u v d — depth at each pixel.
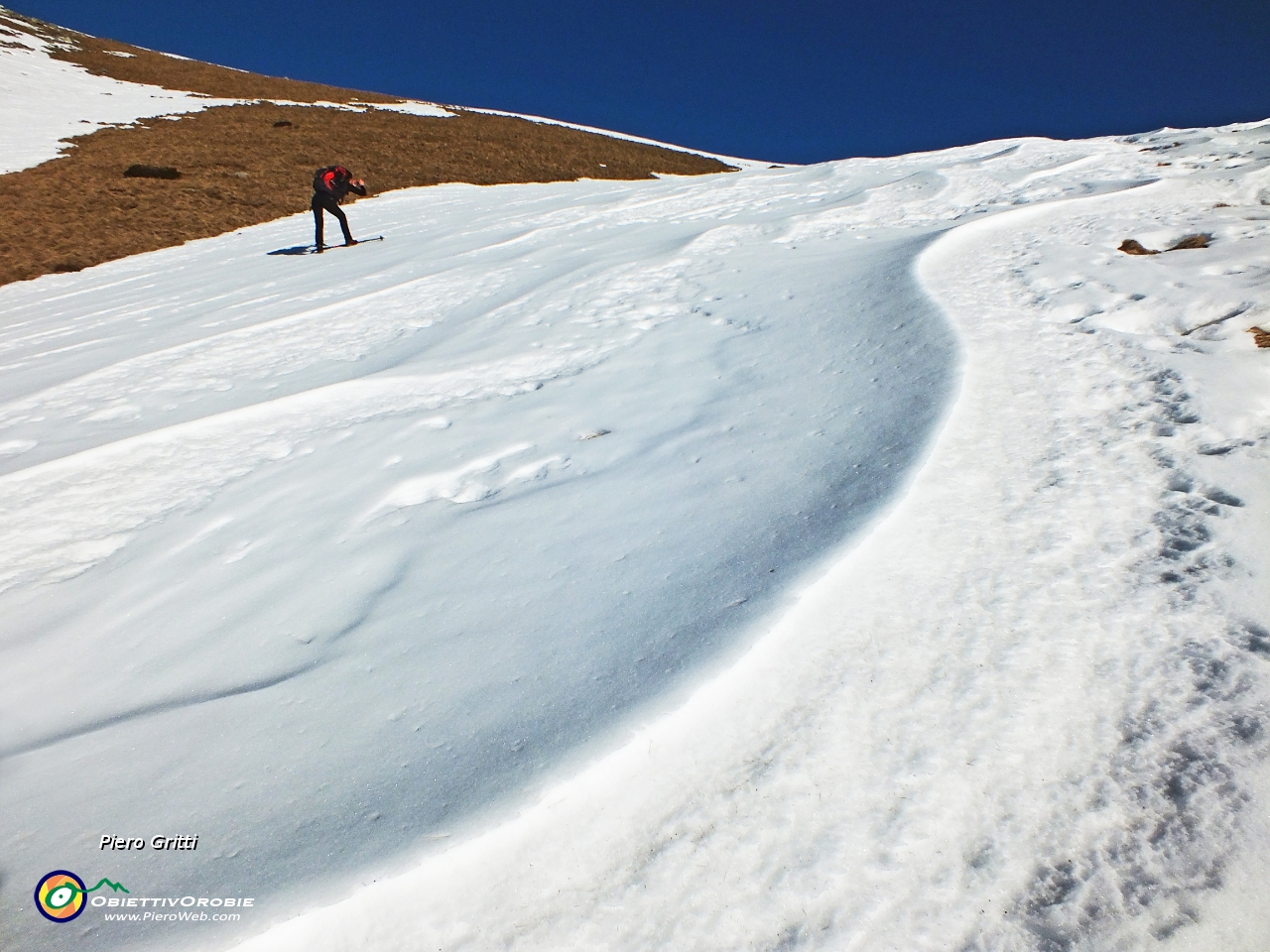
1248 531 2.15
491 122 29.56
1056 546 2.21
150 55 34.81
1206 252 4.68
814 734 1.67
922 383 3.48
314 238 12.80
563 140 27.75
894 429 3.06
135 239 13.26
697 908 1.35
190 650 2.43
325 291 8.28
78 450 4.38
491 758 1.67
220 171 17.64
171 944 1.33
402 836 1.49
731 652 1.87
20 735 2.12
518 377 4.83
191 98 26.97
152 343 6.83
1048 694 1.72
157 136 20.34
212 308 8.12
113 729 2.07
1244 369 3.12
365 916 1.35
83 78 27.69
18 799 1.82
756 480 2.89
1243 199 6.27
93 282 10.90
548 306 6.37
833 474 2.79
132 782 1.81
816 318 4.89
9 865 1.59
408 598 2.50
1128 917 1.28
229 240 13.29
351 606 2.52
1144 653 1.80
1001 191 8.63
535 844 1.46
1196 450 2.61
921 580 2.11
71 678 2.37
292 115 25.28
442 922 1.34
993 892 1.35
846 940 1.29
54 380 5.98
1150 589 2.00
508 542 2.76
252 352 6.15
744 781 1.57
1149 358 3.35
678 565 2.37
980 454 2.76
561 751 1.64
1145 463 2.58
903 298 4.76
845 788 1.55
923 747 1.63
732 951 1.29
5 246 12.45
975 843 1.43
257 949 1.31
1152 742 1.58
